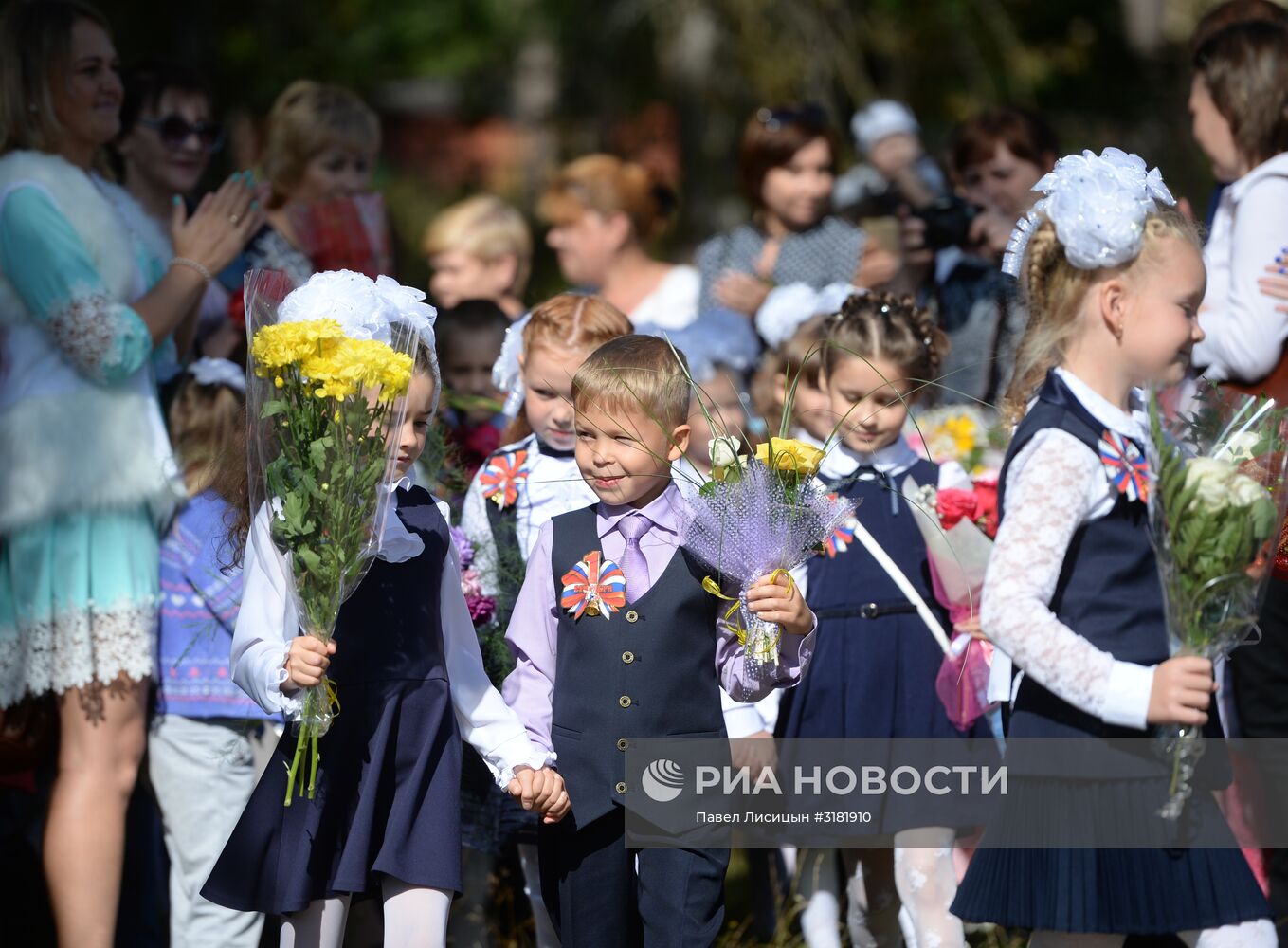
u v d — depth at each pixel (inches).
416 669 179.3
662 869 182.4
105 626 216.7
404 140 930.7
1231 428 171.6
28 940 227.9
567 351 217.2
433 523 186.9
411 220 821.9
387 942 174.2
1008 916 166.1
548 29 761.6
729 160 693.3
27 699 219.6
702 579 186.4
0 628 217.8
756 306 309.9
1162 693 157.6
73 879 213.6
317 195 303.6
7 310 225.5
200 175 284.7
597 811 181.8
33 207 223.9
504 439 241.9
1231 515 159.3
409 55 821.2
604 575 186.7
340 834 174.9
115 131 240.1
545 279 683.4
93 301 221.3
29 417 219.3
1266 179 237.1
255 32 628.4
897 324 225.9
